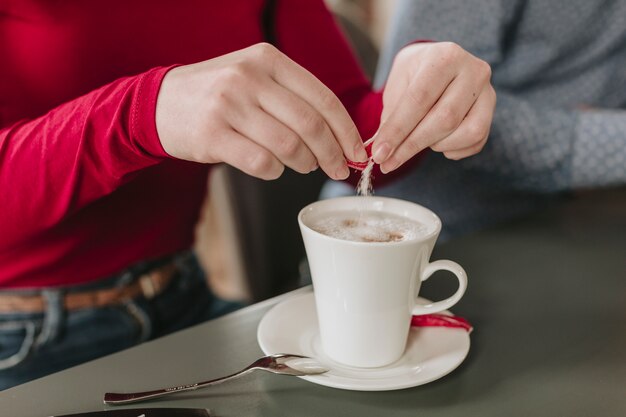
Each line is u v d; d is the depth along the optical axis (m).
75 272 0.74
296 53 0.90
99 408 0.48
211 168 0.86
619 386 0.51
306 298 0.60
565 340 0.57
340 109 0.50
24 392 0.49
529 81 1.04
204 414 0.47
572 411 0.49
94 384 0.50
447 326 0.56
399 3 1.00
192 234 0.86
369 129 0.78
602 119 0.84
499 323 0.59
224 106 0.48
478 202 0.98
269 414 0.48
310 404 0.49
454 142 0.56
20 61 0.70
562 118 0.85
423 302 0.59
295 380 0.51
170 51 0.78
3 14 0.68
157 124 0.51
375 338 0.51
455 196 0.97
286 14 0.89
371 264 0.49
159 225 0.79
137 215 0.76
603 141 0.83
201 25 0.79
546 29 1.00
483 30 0.94
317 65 0.89
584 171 0.85
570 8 0.99
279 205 1.02
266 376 0.52
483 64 0.56
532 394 0.50
